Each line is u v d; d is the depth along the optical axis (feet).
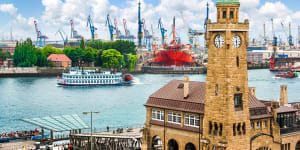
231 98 291.99
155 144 388.37
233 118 293.23
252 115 313.73
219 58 294.05
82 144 393.91
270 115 323.57
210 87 299.38
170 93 345.10
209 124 301.22
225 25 289.12
